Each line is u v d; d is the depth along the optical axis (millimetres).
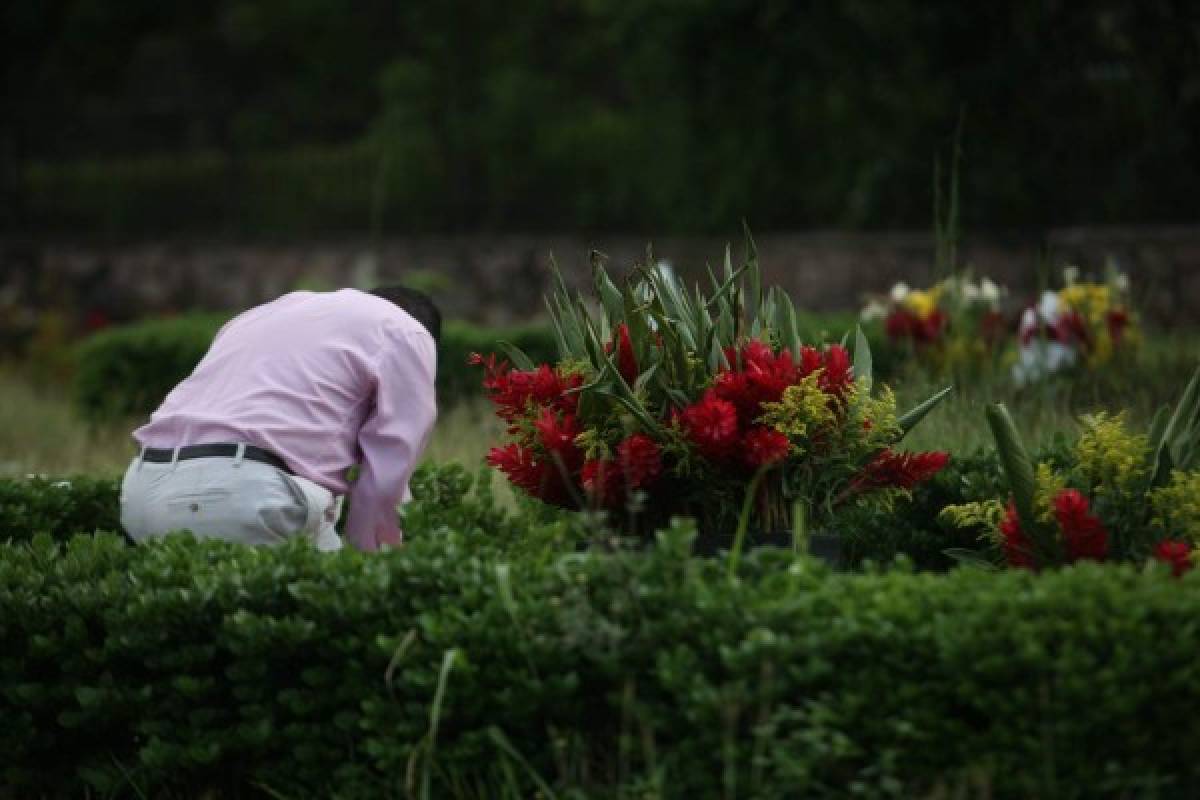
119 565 6074
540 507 6992
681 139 24375
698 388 6371
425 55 27844
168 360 16625
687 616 5105
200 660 5656
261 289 27375
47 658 5906
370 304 6941
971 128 21656
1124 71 21156
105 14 31797
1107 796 4773
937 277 11383
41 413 18609
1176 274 19734
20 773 5887
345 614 5457
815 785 4867
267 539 6512
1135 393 11125
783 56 22828
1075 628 4766
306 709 5516
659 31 23344
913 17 21625
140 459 6770
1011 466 6004
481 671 5242
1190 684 4703
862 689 4895
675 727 5082
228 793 5770
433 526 6652
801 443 6246
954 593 5078
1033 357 11719
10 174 30219
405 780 5254
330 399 6711
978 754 4793
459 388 15812
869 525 7375
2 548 6312
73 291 28625
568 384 6465
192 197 29188
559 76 27719
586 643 5086
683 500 6359
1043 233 20828
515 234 26562
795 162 23672
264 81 33281
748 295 21141
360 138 30281
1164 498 6012
